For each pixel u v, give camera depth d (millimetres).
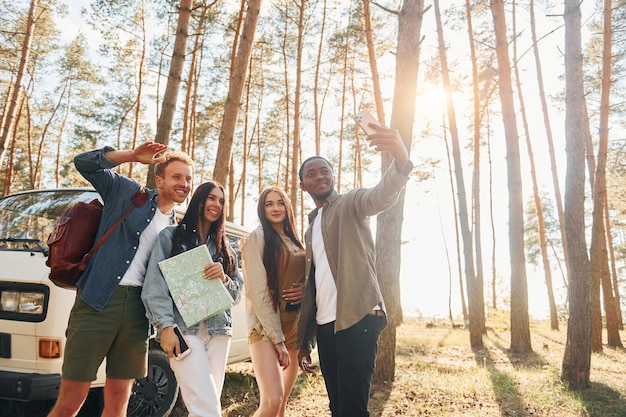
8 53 18188
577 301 6297
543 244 17438
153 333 2822
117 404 2662
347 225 2764
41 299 3494
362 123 2516
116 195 2736
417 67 6484
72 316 2576
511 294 10570
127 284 2631
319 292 2852
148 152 2643
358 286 2641
